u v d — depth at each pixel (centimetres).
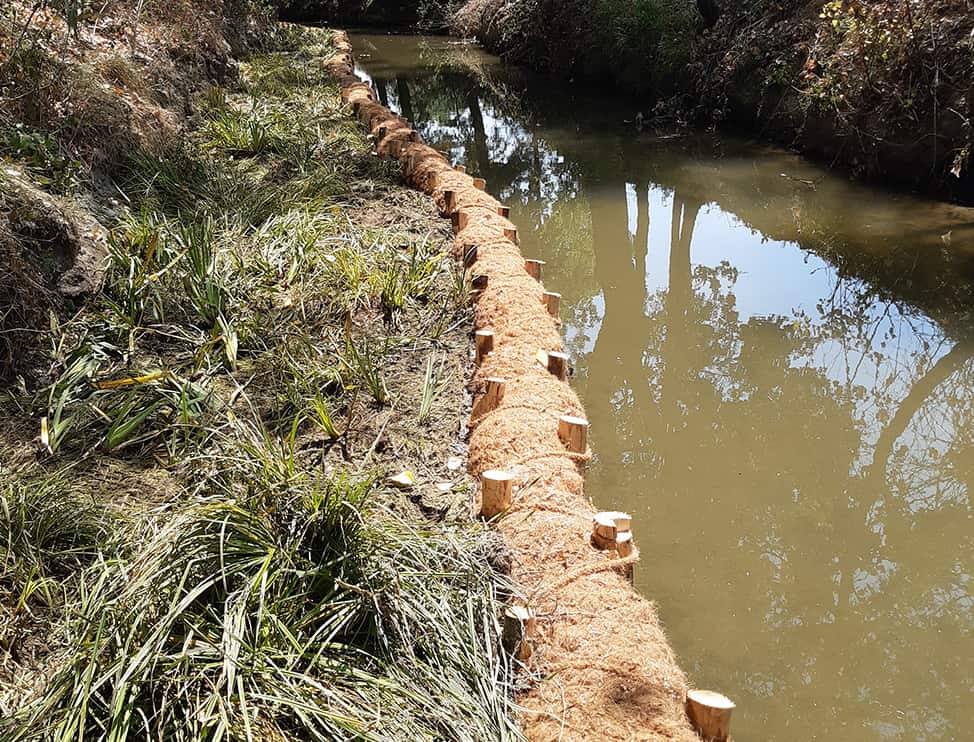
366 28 2350
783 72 1034
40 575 288
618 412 522
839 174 934
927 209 823
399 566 282
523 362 434
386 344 480
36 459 356
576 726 243
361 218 684
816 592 375
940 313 636
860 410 527
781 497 443
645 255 779
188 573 266
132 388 405
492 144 1155
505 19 1738
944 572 392
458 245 604
